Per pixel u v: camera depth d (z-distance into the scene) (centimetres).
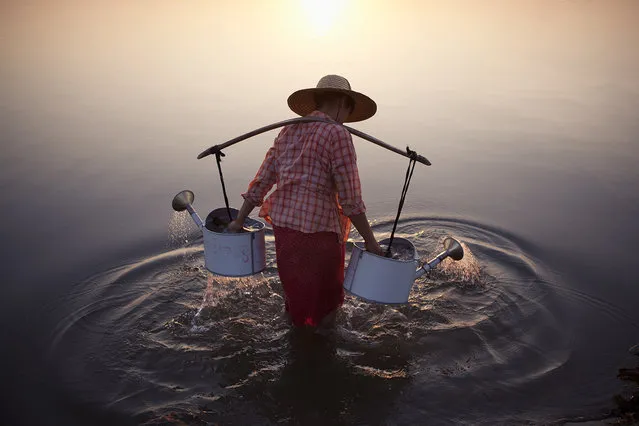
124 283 377
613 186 534
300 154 283
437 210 490
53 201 501
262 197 307
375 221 473
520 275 389
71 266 396
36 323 334
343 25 1348
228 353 308
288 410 268
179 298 360
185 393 279
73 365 299
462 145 636
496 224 463
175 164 581
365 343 316
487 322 336
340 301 323
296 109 318
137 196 512
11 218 469
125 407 269
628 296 364
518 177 555
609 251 420
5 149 614
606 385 284
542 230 452
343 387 283
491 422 261
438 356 306
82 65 967
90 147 621
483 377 290
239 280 378
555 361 303
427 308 350
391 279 286
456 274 388
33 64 972
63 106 757
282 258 298
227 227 317
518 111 743
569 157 602
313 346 312
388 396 277
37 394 278
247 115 710
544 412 267
